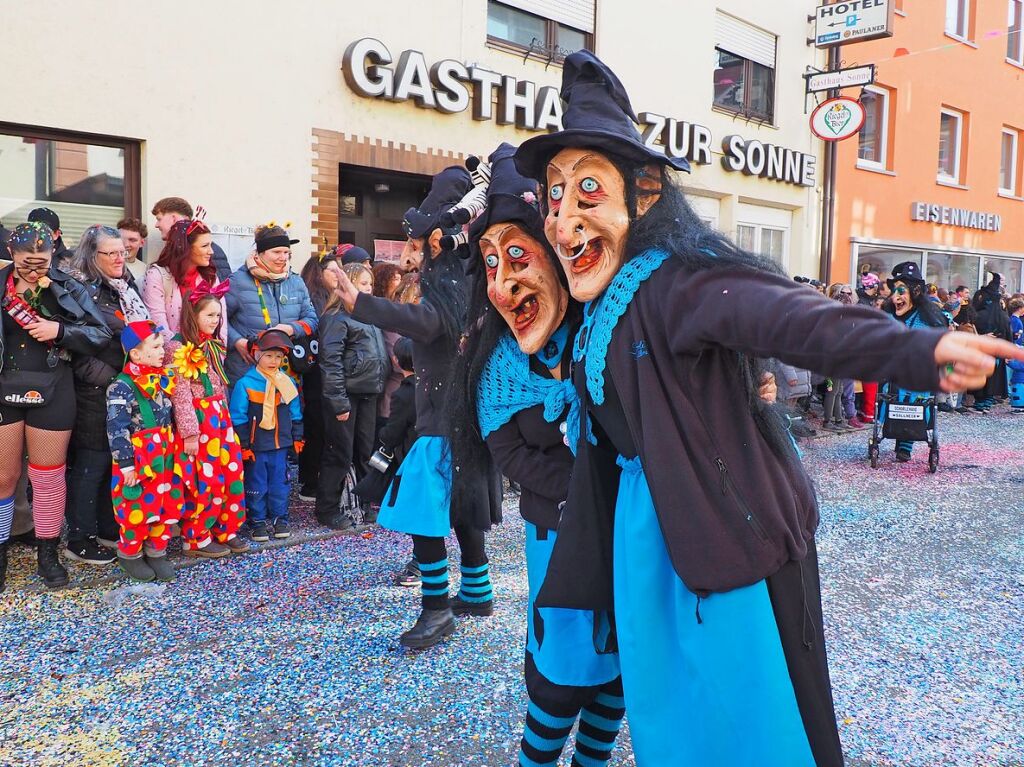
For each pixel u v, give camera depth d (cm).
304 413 547
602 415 171
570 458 198
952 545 498
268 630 352
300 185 661
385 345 527
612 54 928
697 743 156
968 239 1556
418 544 334
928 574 444
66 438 396
